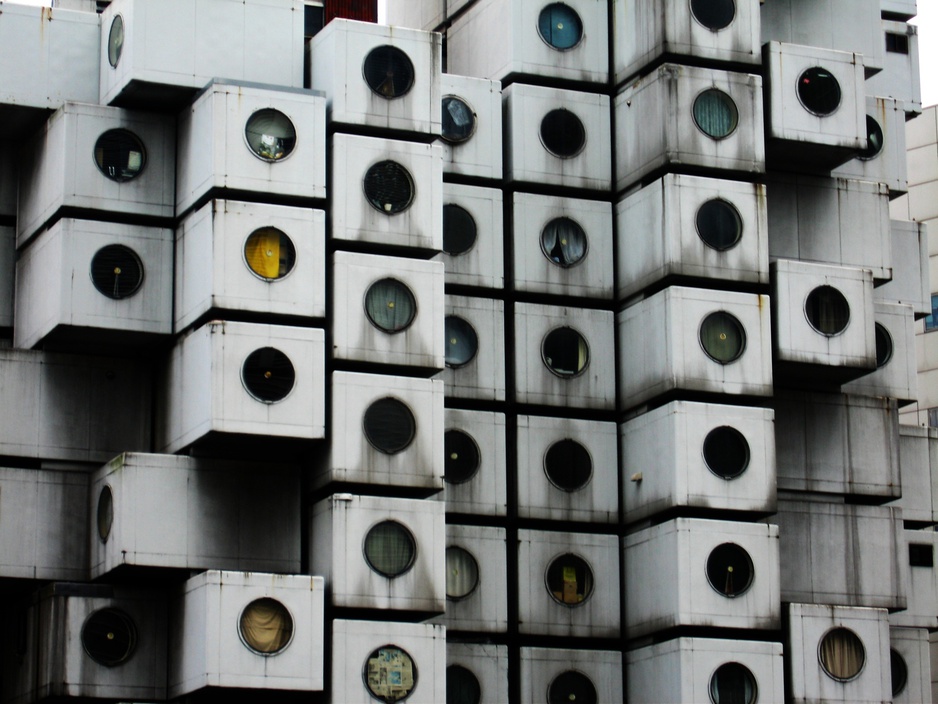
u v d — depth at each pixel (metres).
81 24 59.97
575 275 62.66
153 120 58.34
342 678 54.06
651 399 60.44
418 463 55.88
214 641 52.78
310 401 54.62
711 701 57.81
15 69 59.06
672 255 60.31
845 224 65.12
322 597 53.88
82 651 54.34
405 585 55.00
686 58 62.59
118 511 54.50
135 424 57.84
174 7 57.44
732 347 60.19
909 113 70.50
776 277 61.56
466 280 61.75
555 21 64.62
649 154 62.03
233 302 54.88
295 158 56.25
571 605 60.25
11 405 56.88
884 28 70.81
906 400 65.44
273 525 55.41
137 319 56.81
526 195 62.91
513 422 61.53
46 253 57.69
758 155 61.78
